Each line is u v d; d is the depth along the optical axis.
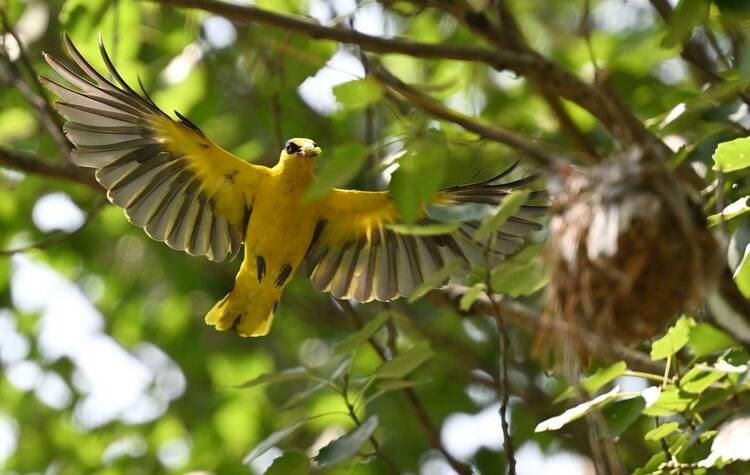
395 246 11.14
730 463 8.60
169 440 16.55
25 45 13.73
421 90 11.45
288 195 10.77
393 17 14.38
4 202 16.25
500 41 10.16
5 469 16.69
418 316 15.81
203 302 17.25
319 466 8.16
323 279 11.30
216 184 10.84
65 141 11.98
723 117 9.73
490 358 15.42
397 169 7.26
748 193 9.39
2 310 17.47
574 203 7.31
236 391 16.23
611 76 13.07
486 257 7.93
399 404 15.23
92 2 12.02
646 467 8.56
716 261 7.11
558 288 7.29
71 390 17.27
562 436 14.40
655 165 7.17
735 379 8.22
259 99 15.14
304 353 16.77
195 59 14.21
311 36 9.12
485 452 15.21
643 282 7.06
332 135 15.30
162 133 10.41
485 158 12.83
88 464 16.56
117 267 17.19
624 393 8.33
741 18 9.11
